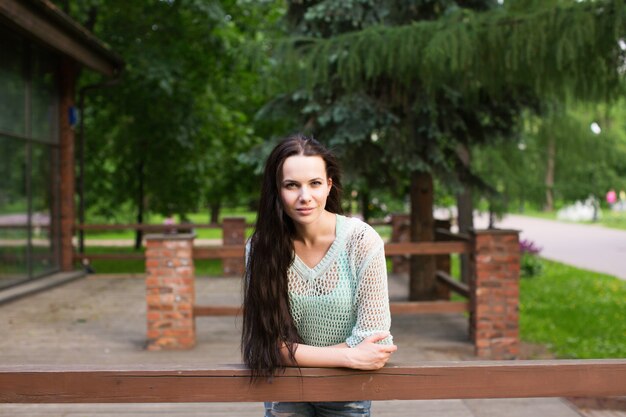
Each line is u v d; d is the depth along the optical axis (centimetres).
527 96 720
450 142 763
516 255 543
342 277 179
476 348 545
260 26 1320
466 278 994
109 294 829
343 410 190
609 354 593
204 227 1057
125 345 562
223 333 617
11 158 795
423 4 704
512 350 545
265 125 1494
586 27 442
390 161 749
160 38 1255
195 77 1348
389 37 541
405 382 176
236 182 1606
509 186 914
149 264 546
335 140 688
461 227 999
